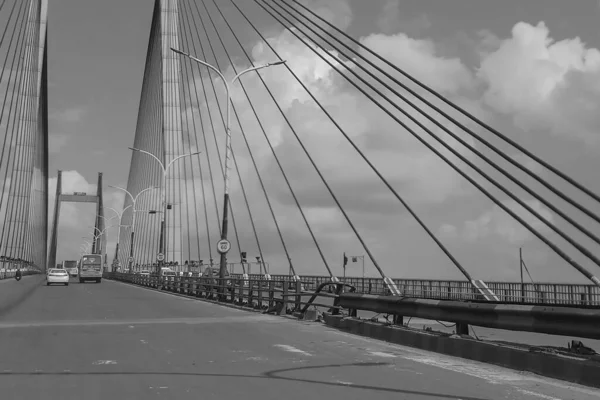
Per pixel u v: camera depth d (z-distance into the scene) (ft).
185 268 195.83
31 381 26.78
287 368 30.89
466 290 91.09
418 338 40.65
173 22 250.16
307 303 62.13
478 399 23.90
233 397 23.56
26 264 272.51
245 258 121.49
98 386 25.67
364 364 32.63
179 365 31.55
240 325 54.90
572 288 77.41
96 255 232.32
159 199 239.91
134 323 55.98
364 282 115.34
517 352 31.71
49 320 58.95
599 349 54.44
